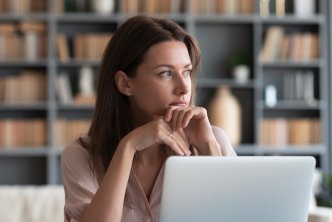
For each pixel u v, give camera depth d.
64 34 7.91
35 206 4.10
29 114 8.08
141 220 2.21
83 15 7.74
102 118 2.33
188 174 1.78
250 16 7.83
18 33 7.94
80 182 2.24
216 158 1.79
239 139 7.86
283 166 1.83
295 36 7.88
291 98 7.90
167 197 1.79
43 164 8.08
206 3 7.89
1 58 7.75
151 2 7.82
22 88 7.80
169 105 2.17
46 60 7.75
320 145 7.86
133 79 2.23
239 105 8.05
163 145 2.26
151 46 2.18
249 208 1.84
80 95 7.80
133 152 2.08
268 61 7.86
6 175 8.05
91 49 7.80
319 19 7.85
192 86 2.37
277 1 8.02
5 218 4.05
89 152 2.30
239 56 7.99
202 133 2.26
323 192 7.04
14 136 7.81
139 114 2.32
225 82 7.82
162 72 2.17
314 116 8.15
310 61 7.85
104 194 2.03
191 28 7.79
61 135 7.83
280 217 1.88
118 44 2.27
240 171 1.81
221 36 8.08
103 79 2.33
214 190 1.81
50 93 7.75
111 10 7.87
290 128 7.90
